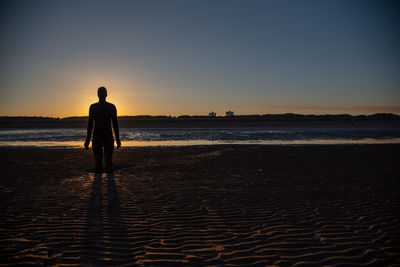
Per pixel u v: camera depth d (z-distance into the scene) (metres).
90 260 3.21
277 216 4.79
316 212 5.00
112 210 5.04
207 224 4.39
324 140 22.48
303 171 9.11
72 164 10.60
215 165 10.30
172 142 21.05
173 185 7.09
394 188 6.81
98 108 8.72
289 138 24.62
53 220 4.50
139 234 3.98
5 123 76.56
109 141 8.84
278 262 3.21
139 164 10.59
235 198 5.89
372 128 46.75
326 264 3.17
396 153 13.78
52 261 3.18
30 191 6.39
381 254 3.42
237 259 3.27
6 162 11.04
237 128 47.56
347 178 8.01
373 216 4.79
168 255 3.35
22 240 3.74
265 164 10.51
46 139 24.41
